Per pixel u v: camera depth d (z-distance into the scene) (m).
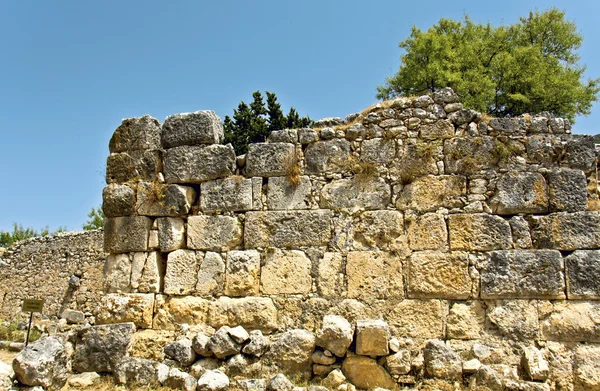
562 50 27.98
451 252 7.95
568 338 7.40
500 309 7.66
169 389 7.50
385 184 8.39
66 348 8.26
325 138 8.76
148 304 8.58
